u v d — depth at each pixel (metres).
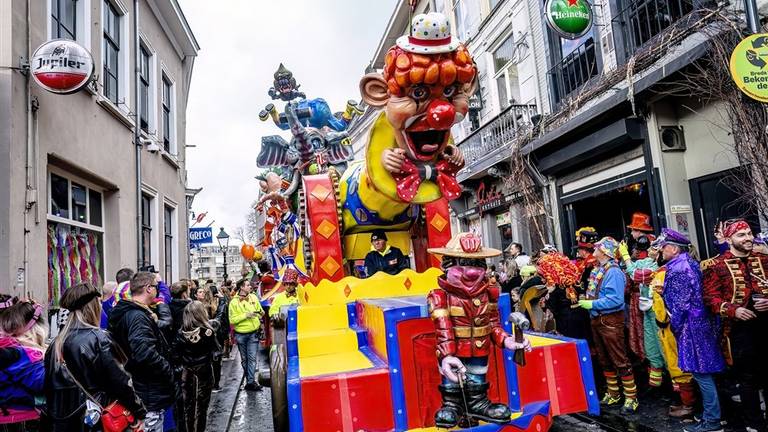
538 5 11.22
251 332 7.63
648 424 4.47
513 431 2.61
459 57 2.91
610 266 4.90
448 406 2.51
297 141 5.12
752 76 4.52
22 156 5.73
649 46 7.32
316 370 2.72
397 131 3.14
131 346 3.55
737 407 4.50
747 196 5.64
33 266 5.84
